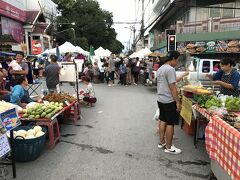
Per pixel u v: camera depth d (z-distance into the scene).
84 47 47.66
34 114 5.99
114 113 9.59
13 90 7.11
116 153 5.72
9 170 4.87
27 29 27.25
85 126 7.80
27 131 5.39
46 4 35.44
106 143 6.34
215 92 6.48
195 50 22.34
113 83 19.64
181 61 14.35
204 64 12.84
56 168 4.96
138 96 13.91
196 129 6.12
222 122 4.00
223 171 3.94
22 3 27.16
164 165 5.15
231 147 3.56
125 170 4.92
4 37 18.45
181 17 27.28
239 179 3.29
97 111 9.91
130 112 9.78
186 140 6.62
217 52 21.69
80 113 8.88
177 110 5.62
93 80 20.98
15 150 5.05
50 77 8.78
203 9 23.31
